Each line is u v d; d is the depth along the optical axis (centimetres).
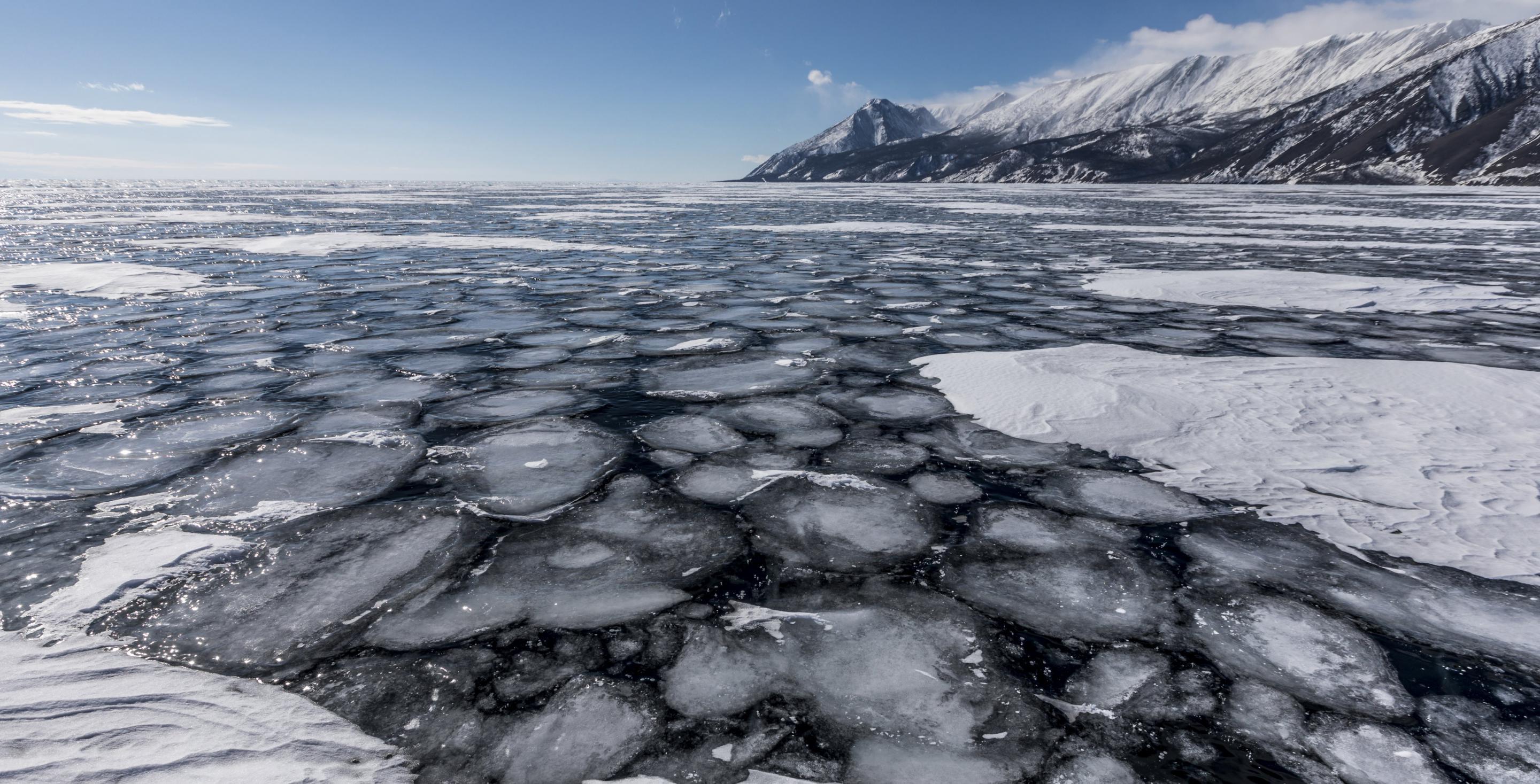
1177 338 449
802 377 371
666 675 143
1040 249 1020
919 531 207
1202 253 945
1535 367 373
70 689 134
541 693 137
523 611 165
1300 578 180
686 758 121
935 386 351
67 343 441
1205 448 263
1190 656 151
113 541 195
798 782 116
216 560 186
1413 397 312
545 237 1220
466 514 215
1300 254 912
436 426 295
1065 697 138
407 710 132
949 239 1173
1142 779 117
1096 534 205
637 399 335
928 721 131
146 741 121
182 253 959
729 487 238
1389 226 1368
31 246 1043
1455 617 163
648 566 187
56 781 111
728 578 181
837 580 181
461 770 118
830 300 603
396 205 2495
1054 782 117
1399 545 194
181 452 262
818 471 251
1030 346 431
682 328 492
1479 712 133
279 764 117
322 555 189
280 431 286
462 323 509
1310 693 139
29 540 194
